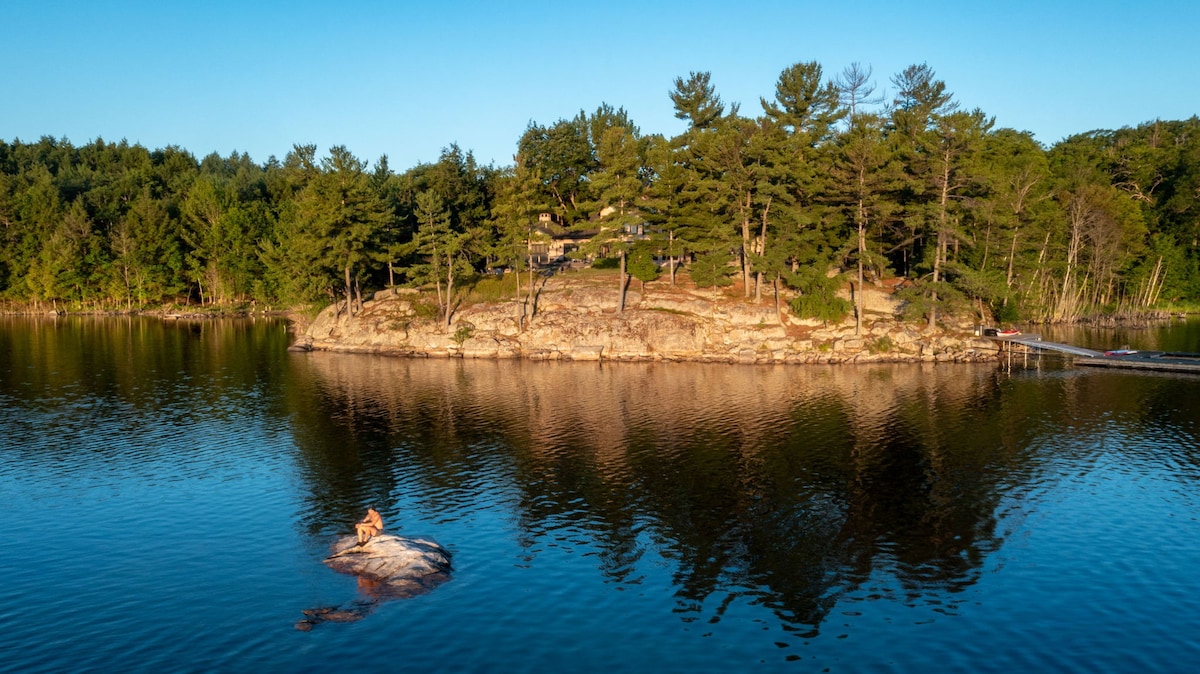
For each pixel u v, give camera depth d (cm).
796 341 9244
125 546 3778
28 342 11519
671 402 6888
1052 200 12644
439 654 2775
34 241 16425
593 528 3994
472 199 12912
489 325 10075
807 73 10919
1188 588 3256
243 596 3228
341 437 5797
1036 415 6216
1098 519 4031
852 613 3089
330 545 3769
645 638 2892
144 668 2684
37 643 2856
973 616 3053
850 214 9762
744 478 4759
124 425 6228
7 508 4316
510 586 3328
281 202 17250
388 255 11131
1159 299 14425
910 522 4034
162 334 12606
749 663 2720
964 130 8875
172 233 16738
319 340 10762
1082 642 2847
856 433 5725
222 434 5922
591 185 9881
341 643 2845
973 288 8925
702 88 10938
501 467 5019
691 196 9662
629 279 10644
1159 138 16475
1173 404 6556
